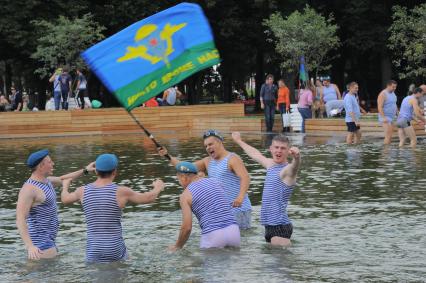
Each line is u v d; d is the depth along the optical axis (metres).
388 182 15.66
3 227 12.18
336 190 14.89
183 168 10.16
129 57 9.81
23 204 9.85
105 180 9.77
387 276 8.80
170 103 39.03
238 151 23.36
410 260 9.50
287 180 10.41
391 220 11.94
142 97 9.86
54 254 10.09
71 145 28.05
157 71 9.85
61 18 39.47
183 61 9.91
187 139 29.28
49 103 38.66
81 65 39.28
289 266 9.27
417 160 19.16
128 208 13.55
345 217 12.25
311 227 11.53
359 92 52.72
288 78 46.09
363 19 46.88
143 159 21.56
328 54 50.50
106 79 9.73
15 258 10.05
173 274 9.03
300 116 30.97
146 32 9.89
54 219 10.16
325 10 48.09
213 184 10.21
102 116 35.22
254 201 14.09
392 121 23.53
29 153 24.91
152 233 11.40
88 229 9.75
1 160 22.64
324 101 31.36
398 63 43.62
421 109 26.36
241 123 32.78
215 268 9.22
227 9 46.56
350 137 24.22
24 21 43.44
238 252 9.98
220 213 10.15
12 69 55.25
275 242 10.42
